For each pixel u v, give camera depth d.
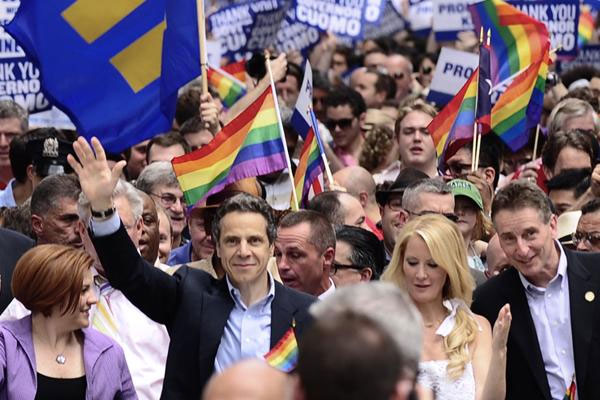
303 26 39.56
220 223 16.91
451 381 16.70
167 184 24.53
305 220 19.56
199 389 16.70
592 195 23.61
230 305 16.92
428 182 20.69
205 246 22.16
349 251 20.22
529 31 30.03
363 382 8.64
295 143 29.17
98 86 24.16
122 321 18.55
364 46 47.91
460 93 25.69
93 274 18.58
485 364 17.02
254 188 22.50
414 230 17.17
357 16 36.56
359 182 26.17
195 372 16.73
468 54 31.12
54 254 16.44
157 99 24.27
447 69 31.36
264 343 16.73
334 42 45.94
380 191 22.39
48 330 16.56
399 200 22.05
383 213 22.44
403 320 8.97
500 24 30.12
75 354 16.75
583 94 33.94
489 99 25.70
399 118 27.58
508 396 18.25
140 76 24.17
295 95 35.56
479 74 25.72
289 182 26.91
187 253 23.53
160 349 18.67
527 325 18.16
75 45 24.03
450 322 17.09
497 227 18.20
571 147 26.67
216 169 22.17
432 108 27.55
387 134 31.53
